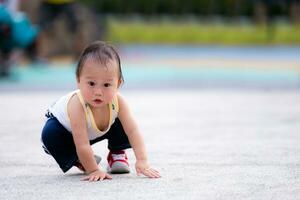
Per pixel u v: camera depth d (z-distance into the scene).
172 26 25.23
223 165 5.08
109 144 4.86
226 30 24.78
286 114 8.42
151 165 5.09
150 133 6.87
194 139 6.46
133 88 11.91
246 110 8.86
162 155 5.55
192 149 5.86
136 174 4.79
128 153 5.70
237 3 26.91
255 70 15.36
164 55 19.75
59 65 15.86
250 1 26.70
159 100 10.11
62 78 13.26
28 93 10.94
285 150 5.75
